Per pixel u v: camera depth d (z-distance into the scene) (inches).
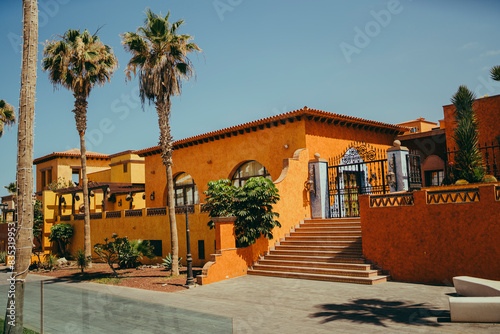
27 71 327.9
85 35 911.0
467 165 599.2
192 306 449.1
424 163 904.9
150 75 676.7
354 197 845.8
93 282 689.0
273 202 663.1
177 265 696.4
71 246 1179.9
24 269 321.1
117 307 455.2
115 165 1428.4
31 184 328.5
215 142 964.0
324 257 611.2
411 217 527.2
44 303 497.0
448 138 740.7
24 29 331.9
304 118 773.3
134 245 847.1
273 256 665.0
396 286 500.7
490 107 682.2
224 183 692.7
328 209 765.3
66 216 1216.2
